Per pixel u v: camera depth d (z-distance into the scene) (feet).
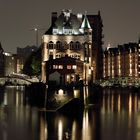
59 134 318.86
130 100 593.01
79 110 446.60
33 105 505.66
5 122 373.40
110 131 331.77
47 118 394.11
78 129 339.16
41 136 311.68
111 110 466.29
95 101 554.87
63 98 437.99
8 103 536.42
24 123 367.04
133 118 402.93
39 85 503.20
